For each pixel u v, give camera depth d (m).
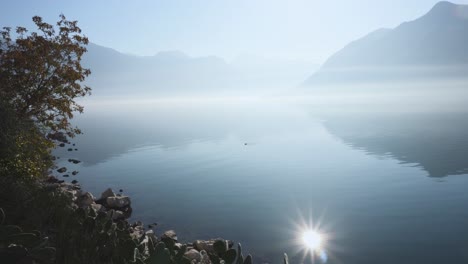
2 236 6.22
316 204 27.06
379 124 106.00
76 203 20.12
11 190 11.11
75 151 53.44
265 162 46.72
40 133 18.92
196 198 27.98
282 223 22.08
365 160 47.75
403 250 17.94
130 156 50.81
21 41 21.64
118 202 23.59
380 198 28.78
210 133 86.81
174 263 6.11
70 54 23.61
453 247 18.14
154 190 30.55
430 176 36.78
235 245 18.20
